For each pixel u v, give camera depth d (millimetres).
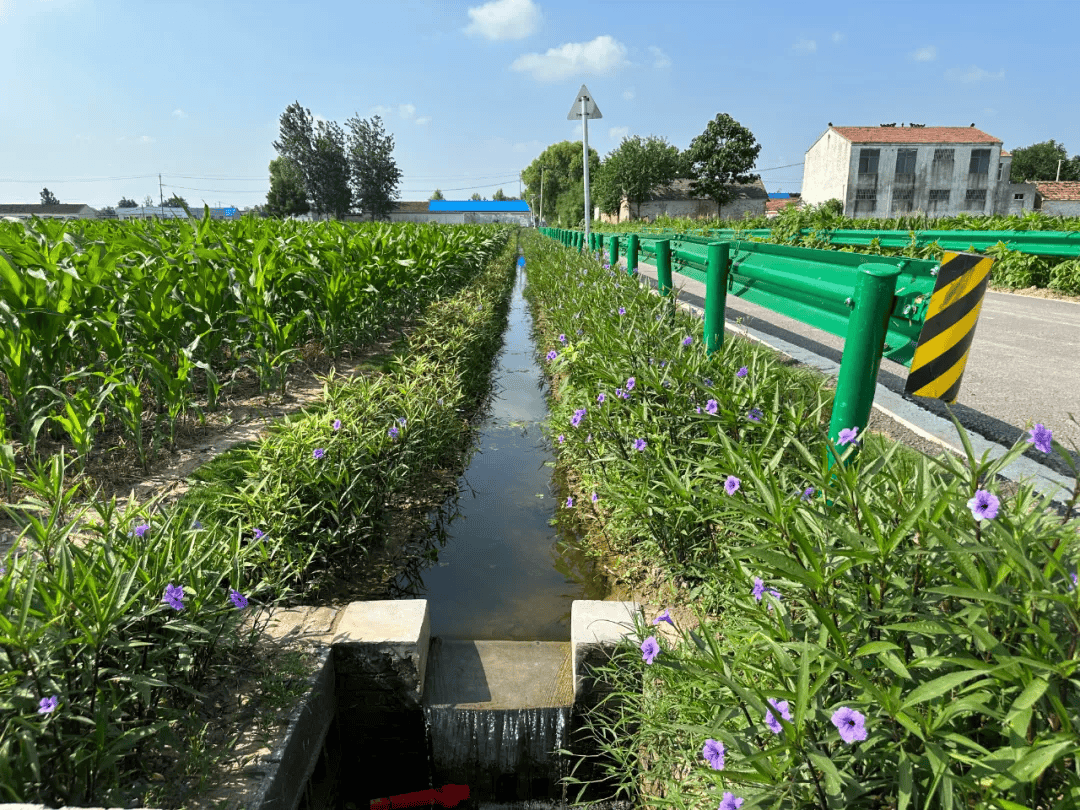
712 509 2543
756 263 3826
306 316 6523
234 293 5410
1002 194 48156
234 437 4473
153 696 2000
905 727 1205
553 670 2770
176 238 7184
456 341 6719
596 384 4051
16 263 4020
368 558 3537
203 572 2238
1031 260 10656
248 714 2160
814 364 5477
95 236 7188
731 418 2688
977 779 1094
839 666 1235
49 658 1728
